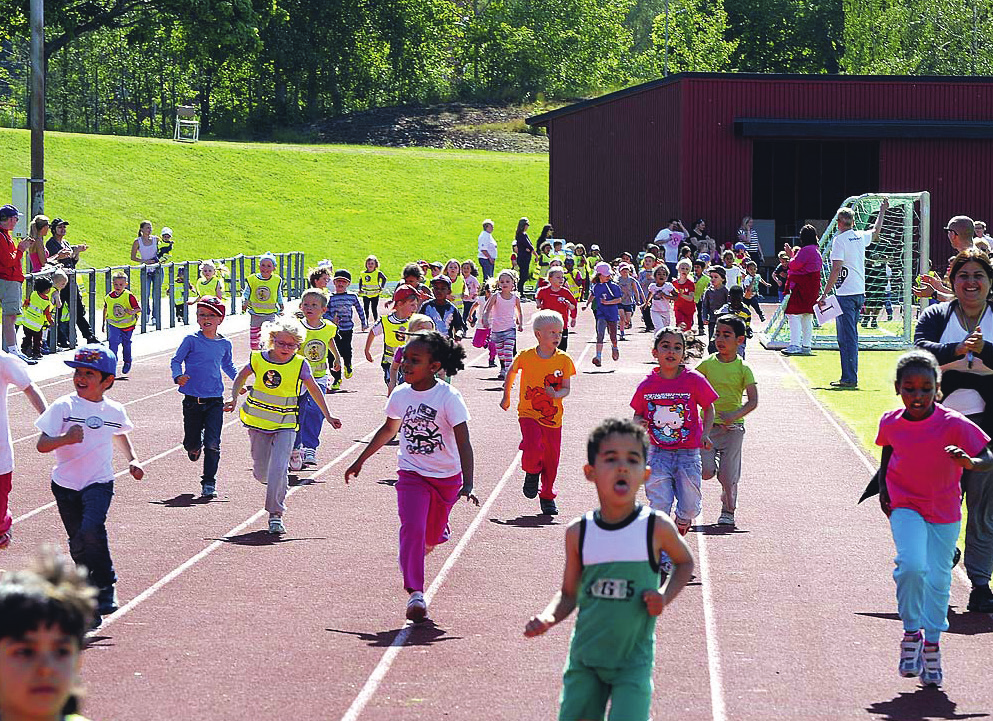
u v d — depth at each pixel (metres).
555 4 131.25
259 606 10.93
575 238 60.72
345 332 25.27
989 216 53.19
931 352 10.41
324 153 79.38
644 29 168.25
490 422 21.56
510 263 70.31
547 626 6.68
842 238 25.28
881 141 52.75
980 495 10.47
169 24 91.88
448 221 74.31
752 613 10.74
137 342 33.78
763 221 54.81
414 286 22.06
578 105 59.62
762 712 8.36
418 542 10.41
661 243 48.31
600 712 6.69
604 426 6.73
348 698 8.62
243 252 65.19
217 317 15.74
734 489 13.94
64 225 33.00
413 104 114.00
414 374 10.61
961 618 10.55
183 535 13.62
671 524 6.68
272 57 110.00
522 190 80.56
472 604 11.02
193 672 9.16
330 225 70.56
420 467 10.63
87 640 9.91
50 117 110.25
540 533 13.77
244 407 13.89
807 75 52.22
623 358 31.44
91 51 109.94
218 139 99.19
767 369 28.53
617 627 6.55
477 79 126.62
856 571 12.17
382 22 117.88
